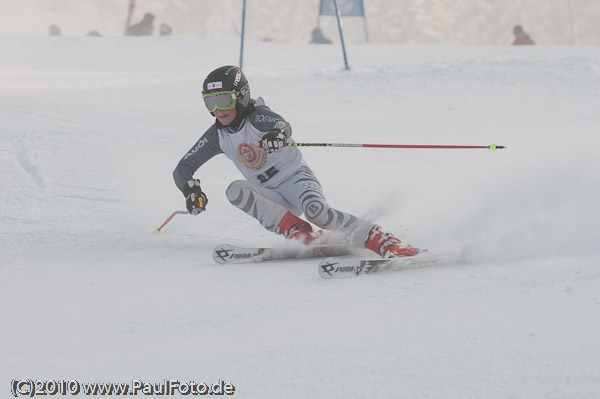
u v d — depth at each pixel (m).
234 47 86.00
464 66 53.88
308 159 29.42
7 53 78.44
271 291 13.30
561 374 8.10
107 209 22.30
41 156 28.33
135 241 18.59
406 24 177.25
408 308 11.34
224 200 23.52
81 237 18.86
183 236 19.33
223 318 11.41
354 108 42.81
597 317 10.20
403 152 30.42
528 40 103.25
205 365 9.03
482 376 8.19
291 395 7.93
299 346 9.56
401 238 17.41
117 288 14.11
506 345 9.19
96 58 77.88
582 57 54.88
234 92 16.48
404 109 42.25
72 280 14.88
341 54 78.31
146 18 107.19
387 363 8.73
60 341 10.62
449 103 43.69
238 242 18.66
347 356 9.05
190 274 15.19
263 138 16.14
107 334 10.89
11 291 14.08
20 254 17.22
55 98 45.72
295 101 45.38
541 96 45.22
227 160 29.53
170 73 63.03
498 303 11.35
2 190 24.06
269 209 16.75
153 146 31.14
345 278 14.10
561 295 11.62
